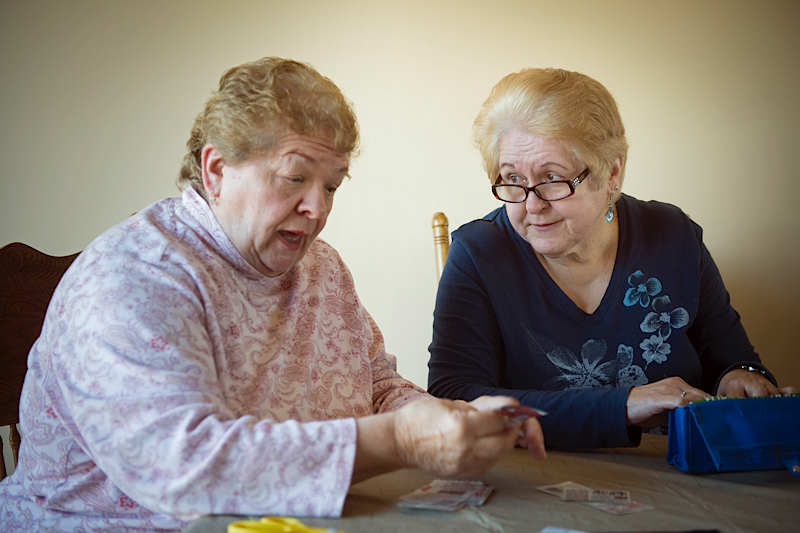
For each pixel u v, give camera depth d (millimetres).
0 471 1527
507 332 1471
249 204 1014
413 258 2344
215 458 763
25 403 1017
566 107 1243
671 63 2262
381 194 2350
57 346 901
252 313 1084
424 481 958
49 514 978
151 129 2346
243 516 771
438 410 824
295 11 2348
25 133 2348
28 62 2352
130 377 822
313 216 1031
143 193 2344
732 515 802
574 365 1472
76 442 965
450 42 2322
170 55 2348
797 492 905
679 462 1021
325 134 1004
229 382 1007
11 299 1517
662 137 2271
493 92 1341
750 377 1319
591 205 1327
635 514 805
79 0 2352
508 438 834
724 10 2242
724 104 2248
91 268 938
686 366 1473
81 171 2346
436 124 2330
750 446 998
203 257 1034
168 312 901
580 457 1137
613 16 2275
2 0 2344
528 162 1282
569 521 777
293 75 1012
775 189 2244
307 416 1111
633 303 1460
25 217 2350
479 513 807
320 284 1257
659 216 1531
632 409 1125
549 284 1469
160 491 768
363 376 1262
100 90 2350
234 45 2348
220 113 996
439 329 1482
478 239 1515
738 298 2266
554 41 2297
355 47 2346
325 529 719
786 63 2229
